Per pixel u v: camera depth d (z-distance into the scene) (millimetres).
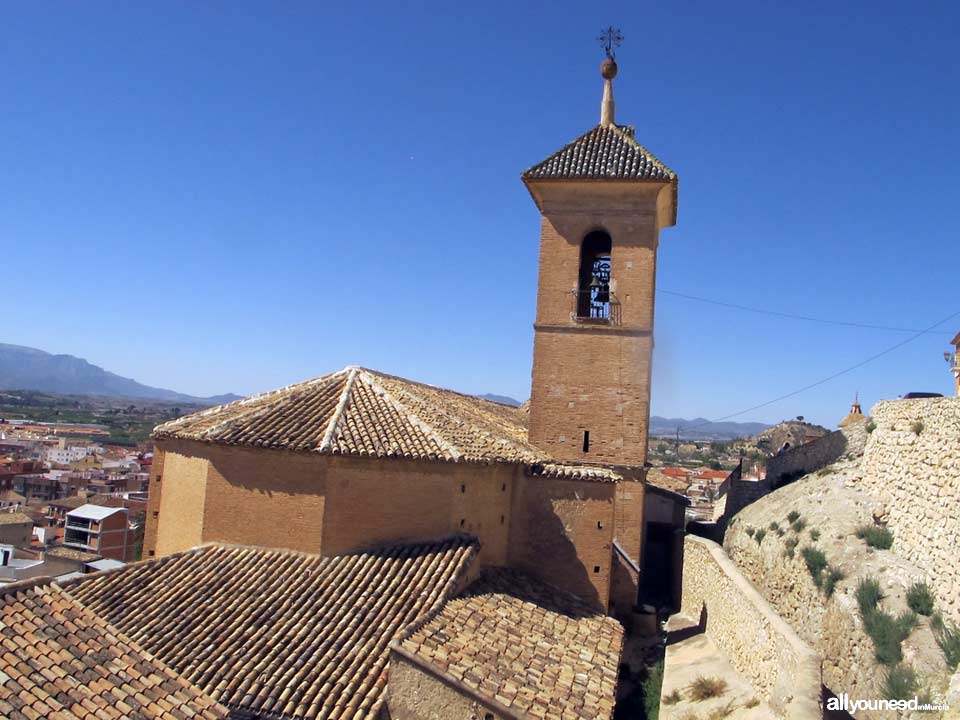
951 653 15430
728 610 22562
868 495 24750
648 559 37969
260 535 18000
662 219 30422
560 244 27359
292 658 13984
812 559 23172
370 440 17984
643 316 26500
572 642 16672
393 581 16438
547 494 21328
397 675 13055
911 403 22797
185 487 19766
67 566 51188
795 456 36875
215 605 15789
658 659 24500
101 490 111562
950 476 18500
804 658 15297
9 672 10336
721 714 18297
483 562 19688
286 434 18078
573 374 26703
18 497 105375
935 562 18469
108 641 11828
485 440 20625
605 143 28781
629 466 26000
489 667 13648
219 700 12906
